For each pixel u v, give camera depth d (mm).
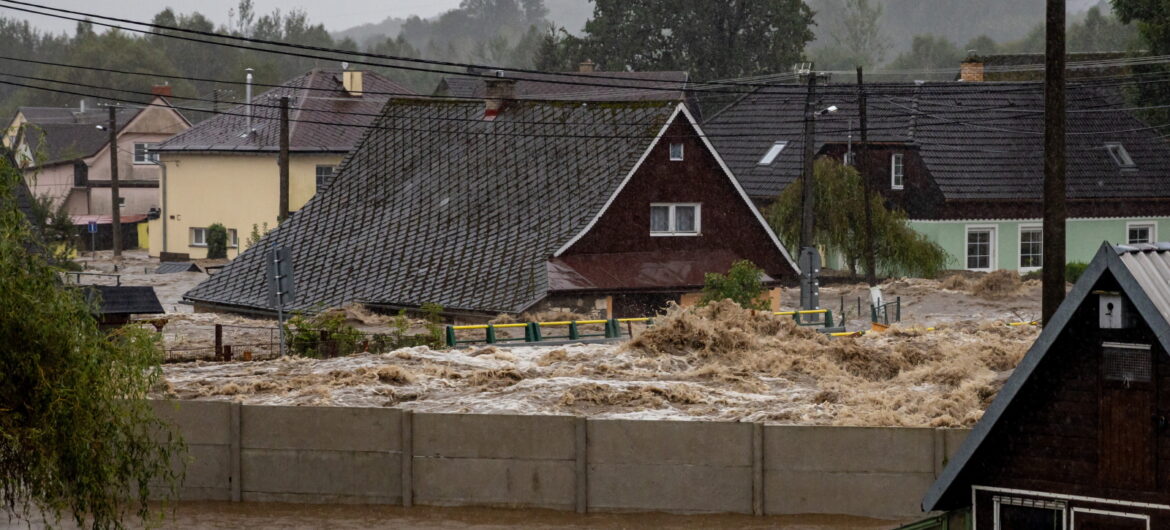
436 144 65625
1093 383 19484
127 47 198375
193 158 97375
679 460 29828
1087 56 92688
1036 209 77375
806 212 56938
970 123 79812
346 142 95312
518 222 58656
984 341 44344
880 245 73188
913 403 34344
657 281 55812
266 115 97500
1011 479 20203
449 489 30703
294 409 31281
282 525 29797
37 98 196500
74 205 117625
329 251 62781
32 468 21031
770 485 29578
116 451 22906
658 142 57938
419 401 35281
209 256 95875
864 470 29188
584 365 39688
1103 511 19500
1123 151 80312
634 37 128750
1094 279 18750
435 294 56812
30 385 20891
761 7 128250
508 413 31250
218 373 39031
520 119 63625
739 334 42094
